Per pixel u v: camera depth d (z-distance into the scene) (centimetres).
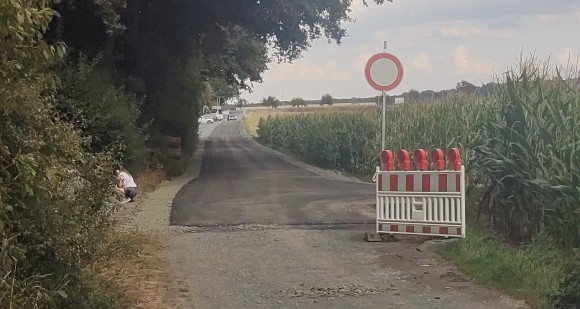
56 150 573
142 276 840
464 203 974
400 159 1057
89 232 637
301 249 1016
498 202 1080
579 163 858
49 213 562
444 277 816
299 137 3803
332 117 3100
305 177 2400
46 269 584
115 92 1955
